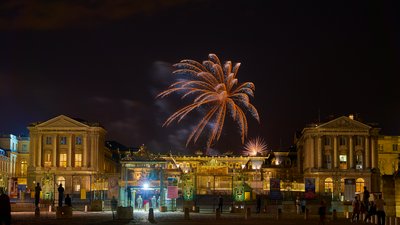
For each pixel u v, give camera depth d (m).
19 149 194.50
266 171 191.75
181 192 126.69
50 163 169.75
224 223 67.31
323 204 69.44
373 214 69.62
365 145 170.62
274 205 109.62
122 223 65.50
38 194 79.12
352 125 170.62
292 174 190.50
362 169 169.12
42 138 170.62
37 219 71.62
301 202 100.81
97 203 98.12
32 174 168.50
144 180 102.69
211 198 130.50
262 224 66.25
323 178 168.62
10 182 143.88
